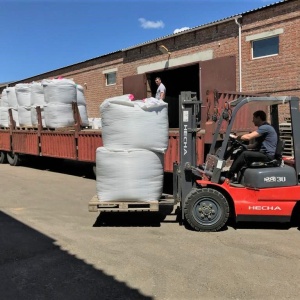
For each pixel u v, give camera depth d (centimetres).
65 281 405
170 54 1495
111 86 1859
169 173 942
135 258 469
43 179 1119
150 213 698
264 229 595
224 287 387
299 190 557
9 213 701
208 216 575
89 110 2031
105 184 598
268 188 561
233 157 609
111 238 551
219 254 481
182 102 601
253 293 373
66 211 717
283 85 1115
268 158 577
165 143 609
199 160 766
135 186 591
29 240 543
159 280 405
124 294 374
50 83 1179
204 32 1348
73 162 1543
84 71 2050
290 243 525
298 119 561
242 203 567
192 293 374
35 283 402
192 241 534
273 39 1148
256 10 1161
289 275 415
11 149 1450
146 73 1603
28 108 1336
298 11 1066
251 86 1198
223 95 766
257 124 605
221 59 1237
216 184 579
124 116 589
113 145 599
